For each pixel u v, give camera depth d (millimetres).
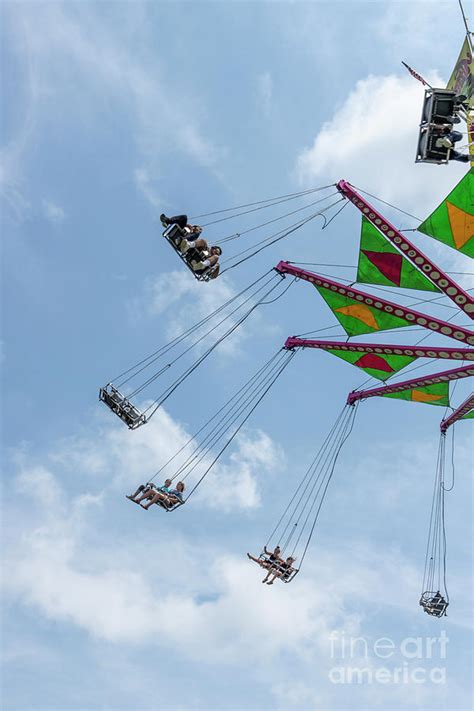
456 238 15531
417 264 15859
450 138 13625
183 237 15766
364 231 16891
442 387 21359
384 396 23125
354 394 24047
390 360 20500
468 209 14820
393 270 17266
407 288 17594
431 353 17734
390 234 15781
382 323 18750
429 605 22281
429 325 16688
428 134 13594
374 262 17375
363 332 19484
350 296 17609
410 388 21312
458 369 18906
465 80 14055
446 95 13297
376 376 21844
